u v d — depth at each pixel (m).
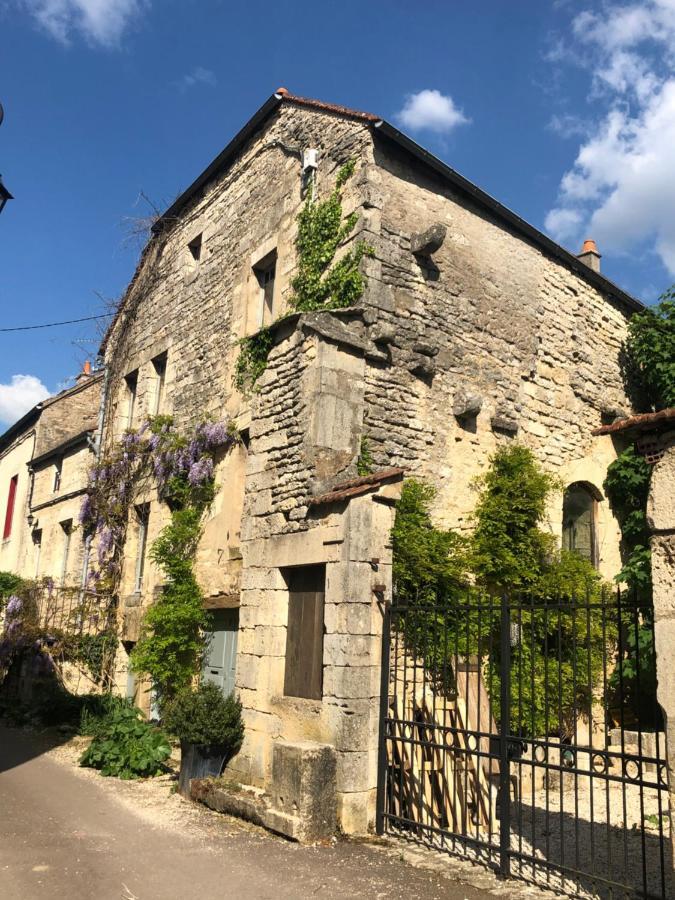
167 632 10.49
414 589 7.96
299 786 6.29
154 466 12.50
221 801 7.09
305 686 7.46
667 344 12.20
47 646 13.58
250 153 11.87
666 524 4.48
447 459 9.34
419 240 9.36
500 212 10.66
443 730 6.23
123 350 15.29
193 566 10.91
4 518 21.59
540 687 8.85
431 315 9.55
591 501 11.61
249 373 10.20
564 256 11.57
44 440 19.72
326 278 9.20
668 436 4.61
